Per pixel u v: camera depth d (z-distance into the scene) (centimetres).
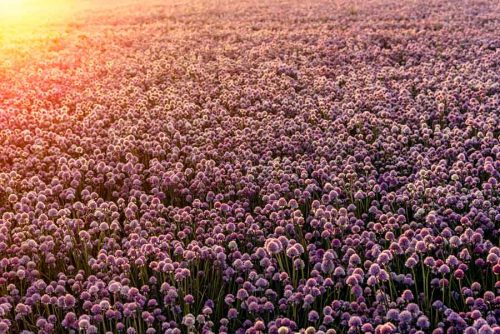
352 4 3048
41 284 626
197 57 1912
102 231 739
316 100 1354
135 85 1546
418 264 685
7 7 3872
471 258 681
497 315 572
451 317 555
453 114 1174
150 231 748
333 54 1841
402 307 599
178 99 1378
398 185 894
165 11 3086
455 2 2928
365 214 792
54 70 1717
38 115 1256
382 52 1847
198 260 687
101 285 620
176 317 623
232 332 609
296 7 3019
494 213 749
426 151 1019
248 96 1379
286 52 1900
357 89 1400
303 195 835
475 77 1484
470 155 958
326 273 654
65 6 3791
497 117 1138
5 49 2117
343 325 586
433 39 1978
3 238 709
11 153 1037
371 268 608
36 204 830
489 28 2145
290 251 628
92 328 553
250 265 651
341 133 1110
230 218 770
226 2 3412
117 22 2781
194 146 1077
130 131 1127
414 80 1470
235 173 919
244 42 2088
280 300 610
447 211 755
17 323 603
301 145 1066
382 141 1071
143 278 668
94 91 1484
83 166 941
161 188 903
